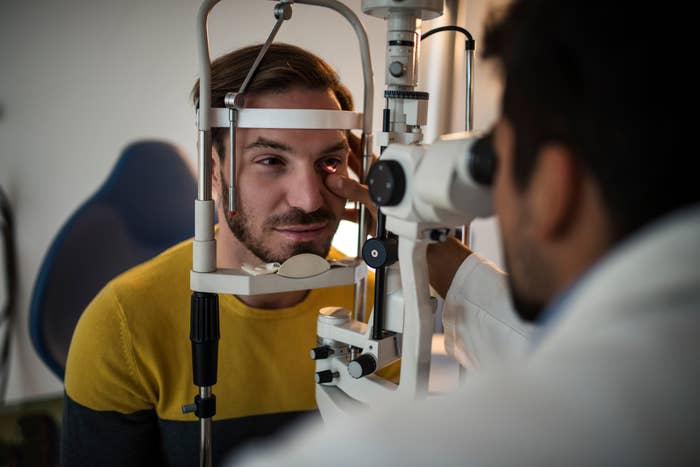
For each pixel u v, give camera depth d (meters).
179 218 1.85
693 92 0.31
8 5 1.55
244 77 1.00
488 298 0.81
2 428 1.75
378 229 0.82
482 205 0.58
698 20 0.32
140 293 1.09
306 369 1.15
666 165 0.32
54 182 1.69
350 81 1.83
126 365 1.07
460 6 1.58
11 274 1.69
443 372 1.43
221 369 1.10
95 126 1.69
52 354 1.77
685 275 0.30
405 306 0.74
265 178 0.99
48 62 1.62
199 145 0.88
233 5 1.72
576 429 0.28
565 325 0.33
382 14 0.82
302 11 1.74
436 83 1.62
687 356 0.28
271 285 0.90
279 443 1.13
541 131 0.35
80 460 1.08
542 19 0.35
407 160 0.63
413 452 0.30
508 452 0.28
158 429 1.12
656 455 0.27
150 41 1.69
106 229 1.77
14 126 1.62
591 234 0.34
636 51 0.32
